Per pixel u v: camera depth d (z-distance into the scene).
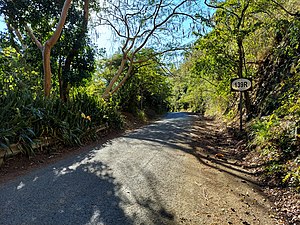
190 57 11.10
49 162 4.16
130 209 2.31
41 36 8.52
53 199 2.55
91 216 2.18
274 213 2.28
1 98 4.38
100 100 8.20
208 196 2.65
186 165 3.81
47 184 3.01
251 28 6.02
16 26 7.66
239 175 3.36
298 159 2.99
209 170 3.57
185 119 13.20
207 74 7.51
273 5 5.80
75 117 5.84
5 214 2.22
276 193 2.67
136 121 11.88
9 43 8.77
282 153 3.39
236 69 6.76
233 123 7.59
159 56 12.35
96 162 4.02
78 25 8.67
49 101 5.32
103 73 13.52
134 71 12.93
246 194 2.72
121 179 3.15
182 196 2.64
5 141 3.83
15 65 7.63
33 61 8.68
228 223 2.09
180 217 2.18
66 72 8.97
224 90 7.43
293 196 2.49
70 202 2.47
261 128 4.16
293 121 3.58
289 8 5.98
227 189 2.86
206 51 6.73
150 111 17.81
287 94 4.31
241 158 4.23
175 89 27.94
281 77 5.39
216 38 6.54
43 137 4.66
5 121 4.00
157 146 5.33
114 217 2.16
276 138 3.73
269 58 6.66
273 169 3.16
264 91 6.15
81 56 9.27
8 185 3.02
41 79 8.46
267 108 5.34
